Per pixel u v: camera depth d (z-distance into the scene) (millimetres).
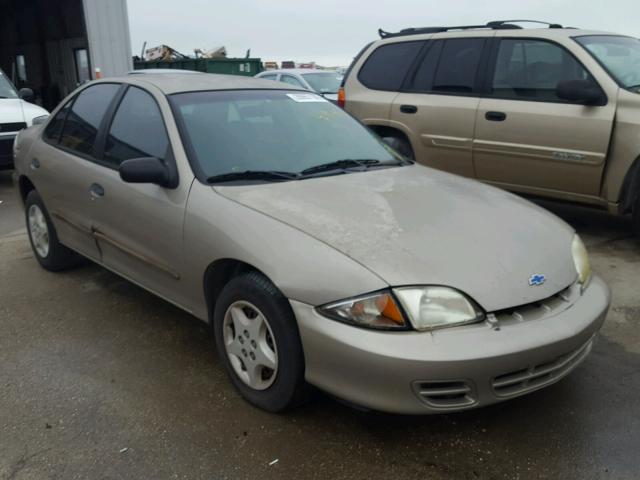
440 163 6207
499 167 5777
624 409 2896
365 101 6695
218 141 3387
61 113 4555
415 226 2760
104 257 3990
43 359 3426
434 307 2400
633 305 4066
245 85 3977
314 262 2541
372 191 3152
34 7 20109
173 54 21781
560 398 2986
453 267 2514
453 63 6102
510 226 2908
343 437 2707
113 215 3670
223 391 3076
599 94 5086
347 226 2713
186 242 3100
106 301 4242
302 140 3680
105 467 2525
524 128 5480
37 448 2648
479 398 2418
